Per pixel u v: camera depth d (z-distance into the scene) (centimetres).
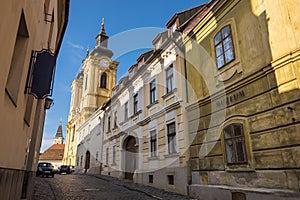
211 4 976
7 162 371
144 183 1248
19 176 487
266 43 654
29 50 431
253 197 608
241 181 678
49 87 465
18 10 331
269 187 589
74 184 1304
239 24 770
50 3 651
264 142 620
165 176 1056
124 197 876
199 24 973
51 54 486
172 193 949
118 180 1469
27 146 581
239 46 758
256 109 659
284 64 587
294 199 509
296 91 552
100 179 1636
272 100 609
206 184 823
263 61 659
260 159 626
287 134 557
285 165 552
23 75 411
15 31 332
